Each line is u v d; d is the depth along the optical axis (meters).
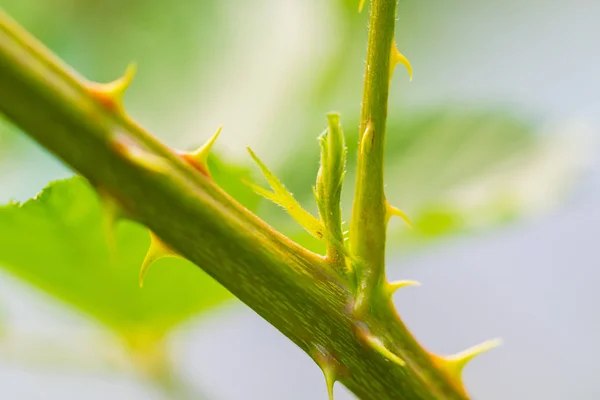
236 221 0.21
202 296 0.27
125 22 0.39
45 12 0.39
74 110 0.20
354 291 0.21
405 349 0.22
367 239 0.21
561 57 0.47
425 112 0.35
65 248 0.25
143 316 0.27
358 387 0.21
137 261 0.25
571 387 0.45
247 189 0.24
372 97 0.21
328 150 0.21
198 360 0.46
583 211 0.45
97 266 0.25
